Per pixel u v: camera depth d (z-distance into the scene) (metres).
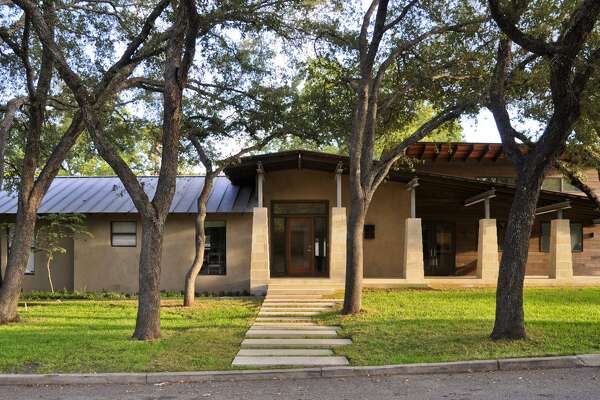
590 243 23.91
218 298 18.55
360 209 14.46
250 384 8.64
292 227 22.16
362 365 9.46
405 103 17.36
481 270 19.81
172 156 11.66
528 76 14.55
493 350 10.02
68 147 14.88
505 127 11.20
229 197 22.17
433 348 10.41
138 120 18.70
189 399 7.75
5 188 19.42
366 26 14.81
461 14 14.92
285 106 17.25
